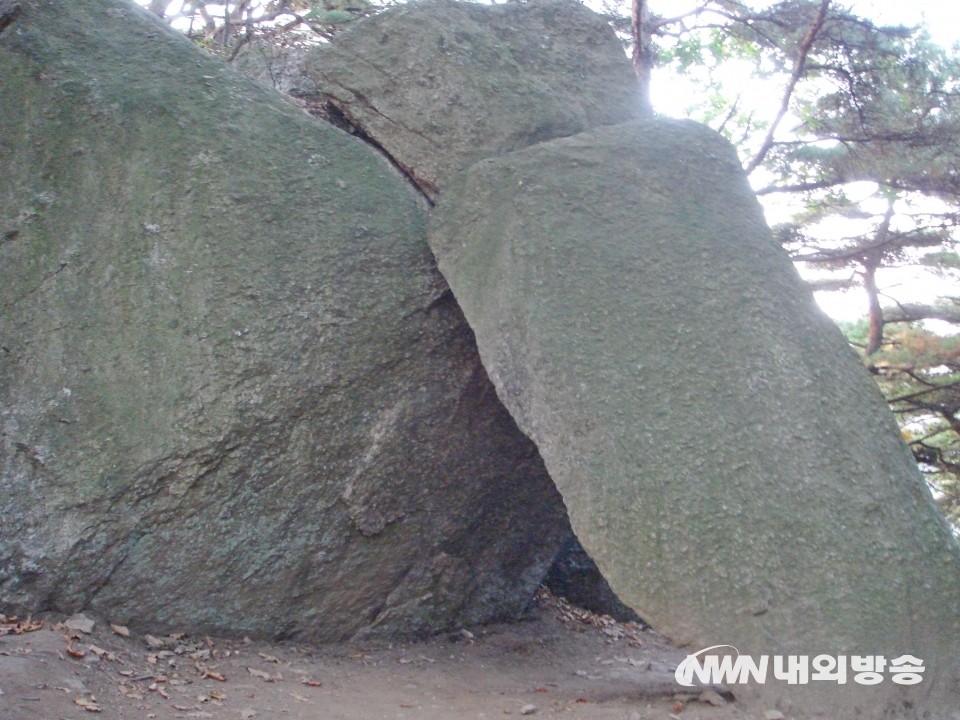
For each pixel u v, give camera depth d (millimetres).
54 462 4188
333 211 4609
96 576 4148
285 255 4461
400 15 5172
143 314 4336
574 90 5230
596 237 4305
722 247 4285
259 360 4328
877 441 3814
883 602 3424
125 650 3969
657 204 4430
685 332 4023
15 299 4371
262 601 4488
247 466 4336
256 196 4488
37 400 4266
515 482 5156
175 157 4469
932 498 3785
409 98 5023
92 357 4305
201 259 4375
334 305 4496
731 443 3750
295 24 8023
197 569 4316
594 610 6793
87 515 4137
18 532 4121
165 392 4258
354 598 4809
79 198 4457
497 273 4328
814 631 3414
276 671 4168
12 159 4492
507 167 4574
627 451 3820
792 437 3760
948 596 3486
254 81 4812
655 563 3656
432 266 4688
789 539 3557
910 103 11211
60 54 4578
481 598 5496
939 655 3379
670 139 4680
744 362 3928
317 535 4578
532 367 4090
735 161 4672
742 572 3541
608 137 4688
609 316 4102
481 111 4953
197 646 4270
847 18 10820
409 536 4902
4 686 3184
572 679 4816
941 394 12727
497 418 4922
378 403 4613
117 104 4508
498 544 5359
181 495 4238
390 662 4668
